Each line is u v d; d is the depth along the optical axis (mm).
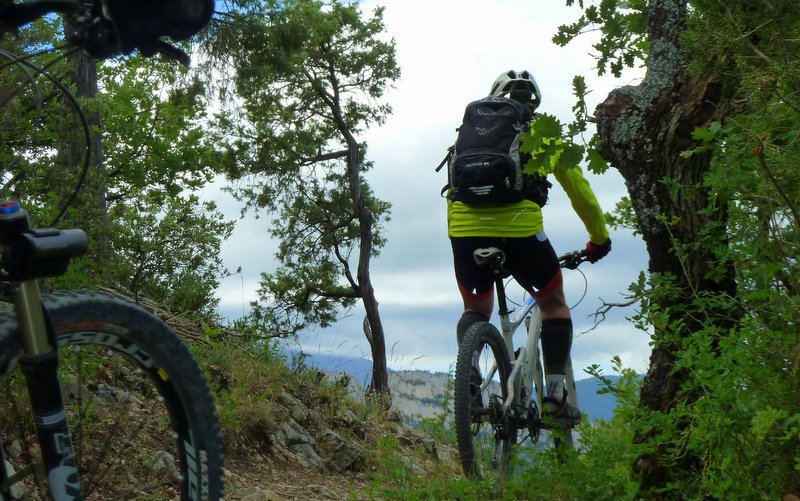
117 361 5219
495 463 4445
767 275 2838
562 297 4727
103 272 4949
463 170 4523
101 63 17781
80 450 3664
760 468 2865
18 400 3711
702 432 2873
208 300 7656
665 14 3350
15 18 1673
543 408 4613
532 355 4848
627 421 3424
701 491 3174
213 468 2088
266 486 4711
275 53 16203
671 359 3367
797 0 2764
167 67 16250
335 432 6133
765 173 2801
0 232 1654
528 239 4570
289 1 17672
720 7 3025
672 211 3336
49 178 4562
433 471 5277
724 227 3283
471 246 4660
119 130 16766
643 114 3303
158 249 6980
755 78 2756
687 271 3352
